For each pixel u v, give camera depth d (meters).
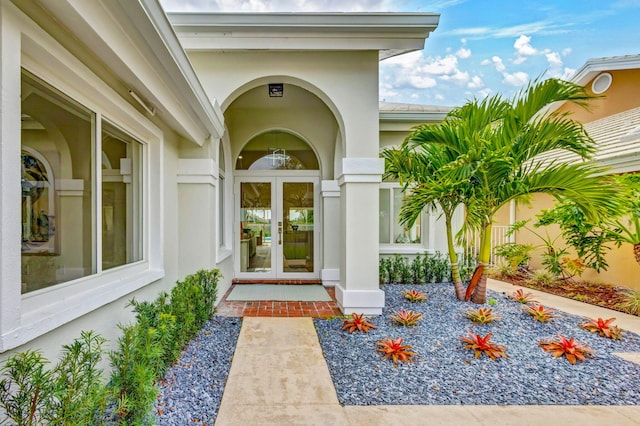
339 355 3.94
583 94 4.85
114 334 3.18
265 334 4.59
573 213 6.70
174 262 5.12
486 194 5.25
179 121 4.20
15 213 1.89
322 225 8.27
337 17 5.05
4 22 1.79
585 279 7.84
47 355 2.23
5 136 1.81
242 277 8.42
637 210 5.54
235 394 3.09
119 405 2.17
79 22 2.12
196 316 4.34
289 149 8.55
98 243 3.11
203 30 5.09
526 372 3.56
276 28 5.08
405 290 6.91
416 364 3.72
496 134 5.32
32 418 1.66
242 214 8.48
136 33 2.62
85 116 2.94
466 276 7.90
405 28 5.12
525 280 8.27
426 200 5.43
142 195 4.23
